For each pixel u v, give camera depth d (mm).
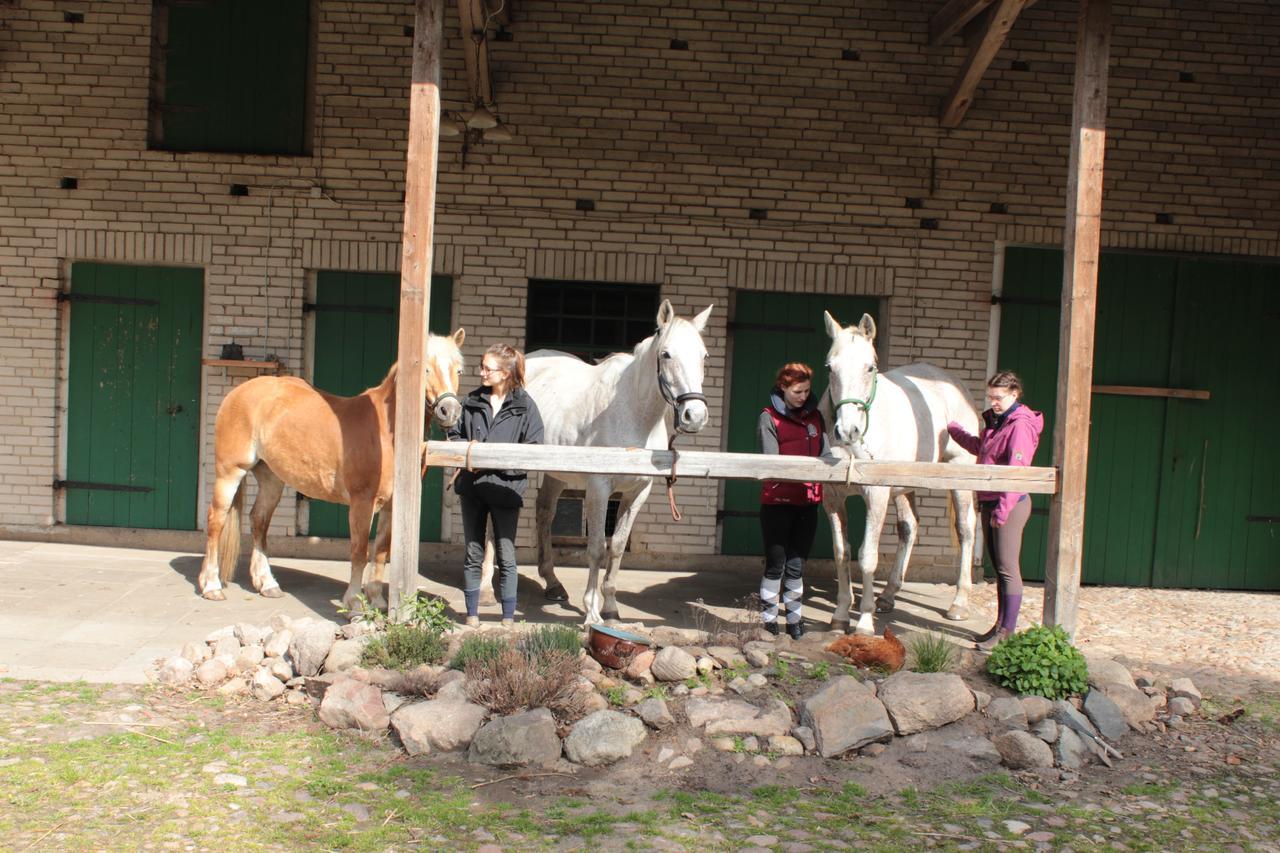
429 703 4688
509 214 8188
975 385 8367
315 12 8234
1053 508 5750
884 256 8305
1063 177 8320
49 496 8250
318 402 6578
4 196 8133
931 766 4570
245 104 8258
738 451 8391
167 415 8273
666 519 8289
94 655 5594
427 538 8273
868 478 5594
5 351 8180
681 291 8266
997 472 5660
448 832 3850
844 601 6465
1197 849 3912
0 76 8117
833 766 4562
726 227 8250
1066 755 4684
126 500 8297
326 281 8250
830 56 8219
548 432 6547
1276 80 8391
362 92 8109
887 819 4086
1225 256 8445
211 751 4453
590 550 6109
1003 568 6180
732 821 4027
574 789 4266
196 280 8250
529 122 8172
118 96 8102
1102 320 8484
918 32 8227
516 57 8133
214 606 6637
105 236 8125
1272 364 8555
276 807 3990
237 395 6773
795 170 8250
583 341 8414
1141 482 8555
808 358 8422
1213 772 4660
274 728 4750
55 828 3713
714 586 7844
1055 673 5113
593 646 5180
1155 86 8352
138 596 6777
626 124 8195
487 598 7047
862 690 4844
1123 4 8312
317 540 8180
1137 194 8383
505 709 4680
